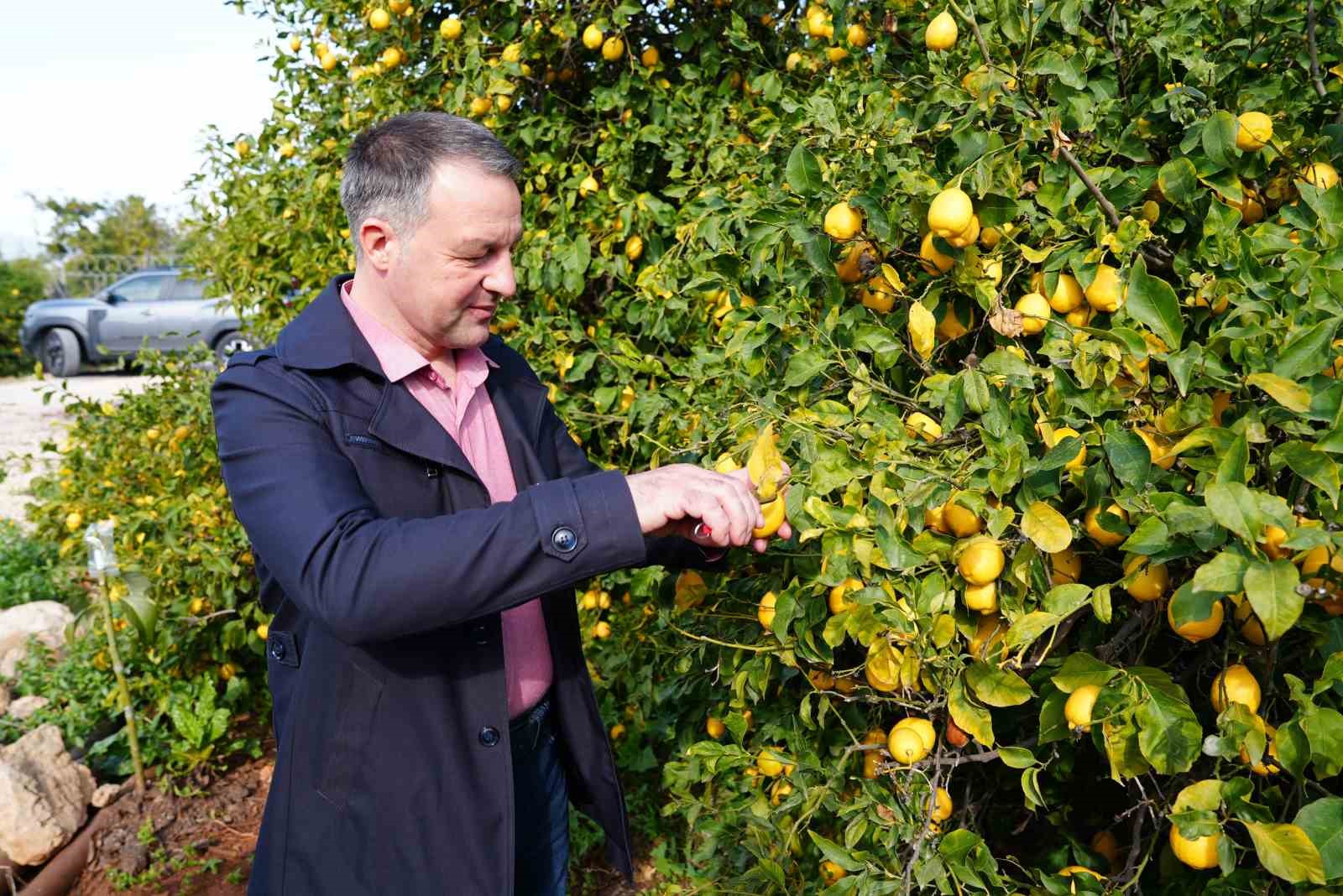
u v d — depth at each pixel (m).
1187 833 1.30
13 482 8.39
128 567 3.88
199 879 3.38
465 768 1.67
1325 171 1.72
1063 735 1.47
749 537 1.44
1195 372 1.43
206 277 5.38
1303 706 1.25
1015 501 1.54
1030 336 1.93
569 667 1.98
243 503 1.51
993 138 1.68
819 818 2.12
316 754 1.66
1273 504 1.12
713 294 2.36
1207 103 1.81
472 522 1.35
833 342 1.86
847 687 1.91
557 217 3.23
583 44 3.46
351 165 1.62
